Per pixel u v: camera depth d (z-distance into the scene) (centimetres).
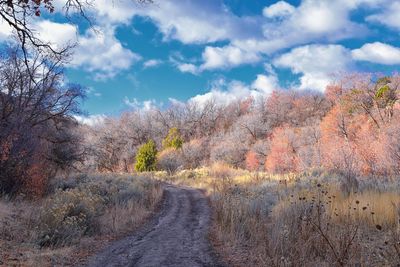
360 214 1053
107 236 1252
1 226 1106
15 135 1869
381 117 4216
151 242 1149
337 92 5025
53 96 2627
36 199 1684
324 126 4881
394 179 1641
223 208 1496
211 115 10100
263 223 1150
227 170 4194
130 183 2570
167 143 7444
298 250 783
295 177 2239
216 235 1227
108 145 8288
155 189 2652
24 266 805
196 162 6825
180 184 3703
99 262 901
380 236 893
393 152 2733
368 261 698
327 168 2356
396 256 706
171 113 10081
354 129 4356
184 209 2027
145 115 9806
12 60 2112
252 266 830
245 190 2153
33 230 1110
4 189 1744
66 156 2959
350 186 1548
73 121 2928
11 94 2108
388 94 4481
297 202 1277
